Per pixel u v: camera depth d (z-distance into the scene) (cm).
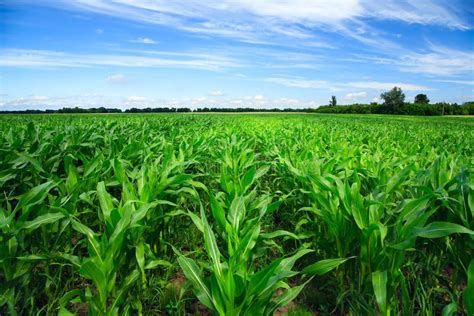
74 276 360
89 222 459
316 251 376
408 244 246
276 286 228
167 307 306
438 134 1504
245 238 235
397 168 496
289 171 517
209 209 516
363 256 290
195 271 232
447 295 342
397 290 346
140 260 289
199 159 641
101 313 244
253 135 1036
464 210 308
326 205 330
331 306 332
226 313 199
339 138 1076
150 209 339
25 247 315
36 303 318
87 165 417
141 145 616
